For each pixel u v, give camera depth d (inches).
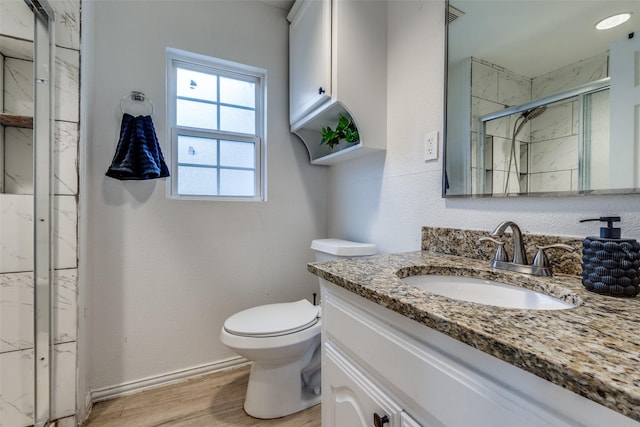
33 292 44.9
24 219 44.9
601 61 28.5
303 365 54.7
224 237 66.4
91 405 53.9
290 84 70.2
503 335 16.0
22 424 45.0
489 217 38.9
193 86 66.7
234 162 70.6
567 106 30.9
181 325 62.5
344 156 64.1
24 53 45.1
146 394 57.6
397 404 24.0
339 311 32.0
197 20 63.3
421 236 48.6
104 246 55.9
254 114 73.2
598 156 28.5
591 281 24.5
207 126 68.1
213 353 65.5
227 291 66.8
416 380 22.0
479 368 17.8
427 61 47.7
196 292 63.8
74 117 46.6
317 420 51.3
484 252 38.5
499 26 37.3
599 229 28.2
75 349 47.3
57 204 45.9
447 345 19.8
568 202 31.2
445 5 44.0
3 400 43.9
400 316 23.6
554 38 32.0
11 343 44.4
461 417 18.6
